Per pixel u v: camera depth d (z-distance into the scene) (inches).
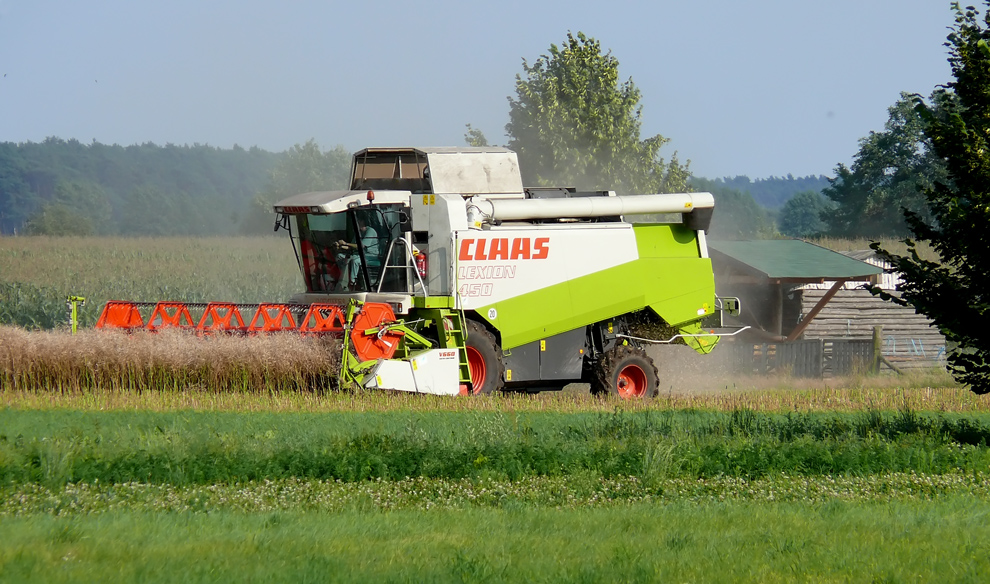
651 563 1235.9
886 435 2346.2
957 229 2277.3
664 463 1889.8
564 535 1406.3
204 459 1777.8
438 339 3211.1
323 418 2502.5
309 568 1159.6
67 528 1321.4
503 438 2058.3
